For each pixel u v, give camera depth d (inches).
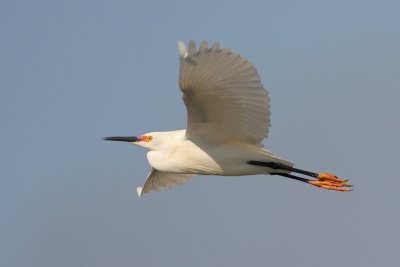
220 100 565.0
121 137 656.4
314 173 622.5
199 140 611.2
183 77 540.7
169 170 635.5
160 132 645.3
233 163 610.9
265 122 569.3
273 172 618.8
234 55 521.3
